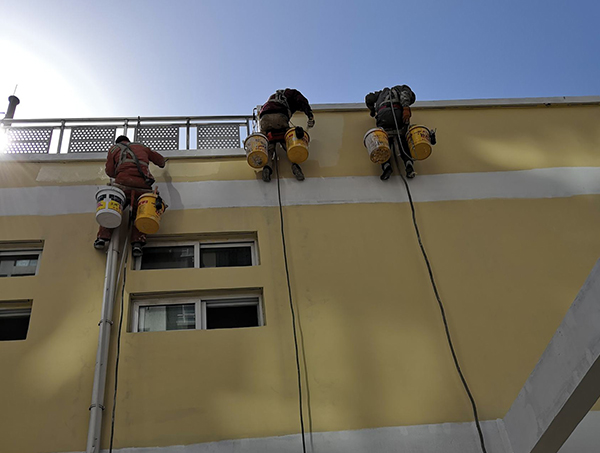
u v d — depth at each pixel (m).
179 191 7.33
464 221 7.27
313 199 7.35
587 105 8.77
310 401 5.74
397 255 6.90
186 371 5.85
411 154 7.48
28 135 8.00
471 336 6.31
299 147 7.32
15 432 5.41
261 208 7.22
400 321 6.36
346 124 8.22
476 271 6.84
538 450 5.05
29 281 6.38
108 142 8.04
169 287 6.45
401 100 7.71
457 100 8.55
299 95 7.83
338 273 6.68
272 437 5.50
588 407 4.63
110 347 5.96
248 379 5.84
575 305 4.66
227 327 6.45
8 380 5.70
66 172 7.42
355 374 5.94
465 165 7.89
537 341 6.32
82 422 5.52
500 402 5.86
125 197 6.76
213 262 6.95
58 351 5.92
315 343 6.12
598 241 7.20
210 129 8.18
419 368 6.04
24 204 7.04
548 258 7.01
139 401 5.65
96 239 6.68
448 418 5.72
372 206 7.34
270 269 6.66
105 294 6.19
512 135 8.28
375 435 5.57
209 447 5.41
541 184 7.73
